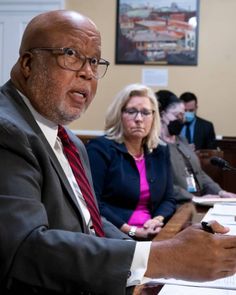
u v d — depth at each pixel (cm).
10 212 76
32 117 99
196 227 85
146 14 513
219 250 78
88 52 103
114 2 518
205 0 506
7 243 75
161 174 221
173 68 514
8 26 530
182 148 277
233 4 502
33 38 103
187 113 475
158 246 79
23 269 75
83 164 130
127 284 78
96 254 76
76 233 79
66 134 114
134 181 212
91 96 108
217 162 240
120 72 520
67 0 525
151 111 219
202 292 93
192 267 78
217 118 509
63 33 101
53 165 94
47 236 76
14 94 102
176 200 232
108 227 126
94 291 76
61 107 103
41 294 80
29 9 525
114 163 213
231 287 96
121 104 220
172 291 93
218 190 273
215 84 509
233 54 505
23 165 84
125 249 78
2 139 83
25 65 104
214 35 507
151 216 215
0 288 80
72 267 75
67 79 102
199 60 510
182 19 509
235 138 481
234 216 179
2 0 527
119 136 220
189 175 272
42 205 81
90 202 112
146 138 223
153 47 514
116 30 518
